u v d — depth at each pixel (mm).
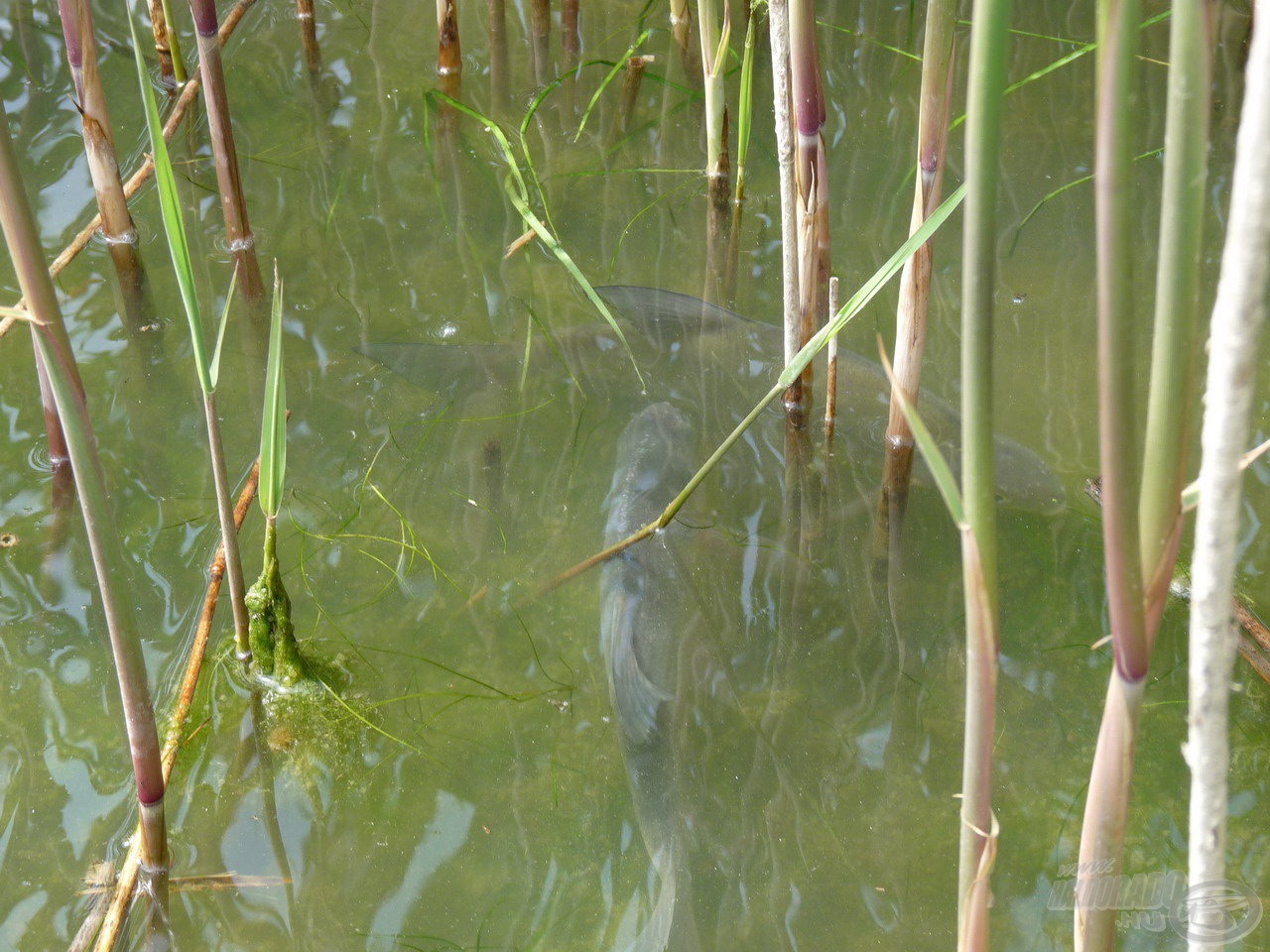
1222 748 1162
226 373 3422
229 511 2355
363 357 3494
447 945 2223
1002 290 3736
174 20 4324
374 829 2412
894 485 3148
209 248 3846
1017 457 3131
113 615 1920
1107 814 1324
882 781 2496
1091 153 4277
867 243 3922
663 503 3113
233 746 2520
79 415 1731
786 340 3045
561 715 2637
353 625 2793
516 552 2990
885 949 2209
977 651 1238
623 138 4426
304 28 4754
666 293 3773
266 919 2240
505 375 3480
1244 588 2729
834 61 4770
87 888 2232
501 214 4086
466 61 4809
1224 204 3906
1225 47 4609
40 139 4258
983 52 1014
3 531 2908
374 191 4137
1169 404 1083
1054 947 2205
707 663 2729
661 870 2346
